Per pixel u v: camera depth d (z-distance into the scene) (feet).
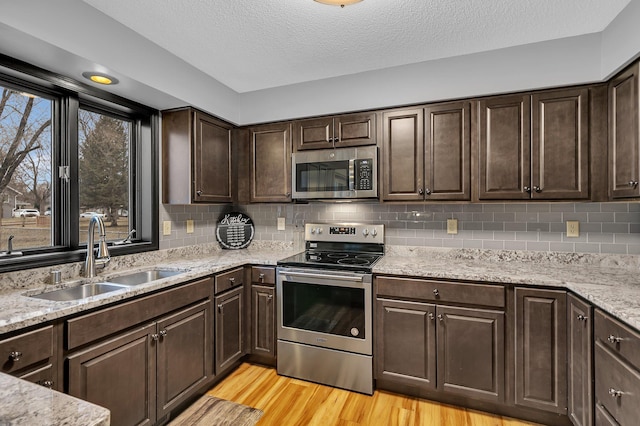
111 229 7.68
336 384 7.61
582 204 7.50
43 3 4.85
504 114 7.14
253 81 8.94
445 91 7.56
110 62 5.86
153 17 5.90
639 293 5.13
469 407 6.82
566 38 6.64
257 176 9.63
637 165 5.52
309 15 5.87
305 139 9.02
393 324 7.14
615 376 4.45
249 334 8.58
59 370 4.48
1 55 5.25
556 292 5.96
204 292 7.16
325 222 9.96
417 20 6.04
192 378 6.79
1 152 5.70
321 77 8.69
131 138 8.17
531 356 6.14
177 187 8.29
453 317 6.66
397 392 7.40
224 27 6.25
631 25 5.45
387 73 8.09
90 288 6.24
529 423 6.31
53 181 6.41
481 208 8.31
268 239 10.73
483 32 6.45
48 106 6.32
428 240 8.80
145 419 5.69
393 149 8.08
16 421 1.85
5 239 5.74
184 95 7.66
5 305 4.57
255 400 7.11
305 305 7.92
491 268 7.16
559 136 6.75
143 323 5.71
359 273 7.39
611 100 6.30
